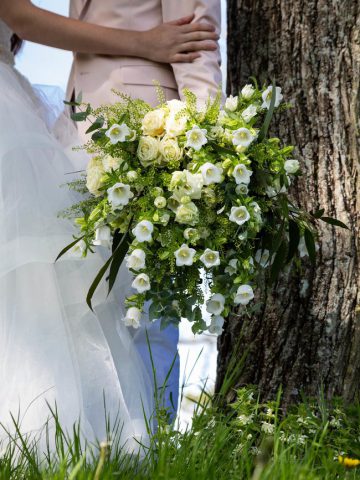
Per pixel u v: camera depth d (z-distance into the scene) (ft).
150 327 9.59
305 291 10.25
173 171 7.90
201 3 9.70
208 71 9.64
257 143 7.98
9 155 8.32
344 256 10.19
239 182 7.63
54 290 8.18
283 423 8.64
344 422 9.18
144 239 7.50
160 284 8.05
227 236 7.95
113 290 8.84
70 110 9.82
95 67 9.80
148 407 8.72
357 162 10.34
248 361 10.46
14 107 8.64
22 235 8.16
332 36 10.43
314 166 10.37
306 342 10.22
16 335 7.97
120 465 7.56
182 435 8.06
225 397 10.39
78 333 8.36
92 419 8.18
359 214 10.28
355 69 10.38
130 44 9.59
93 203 8.13
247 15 10.93
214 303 7.98
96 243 7.98
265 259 8.45
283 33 10.60
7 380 7.84
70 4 10.34
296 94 10.51
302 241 8.62
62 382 7.91
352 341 10.17
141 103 8.13
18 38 9.74
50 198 8.40
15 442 7.37
